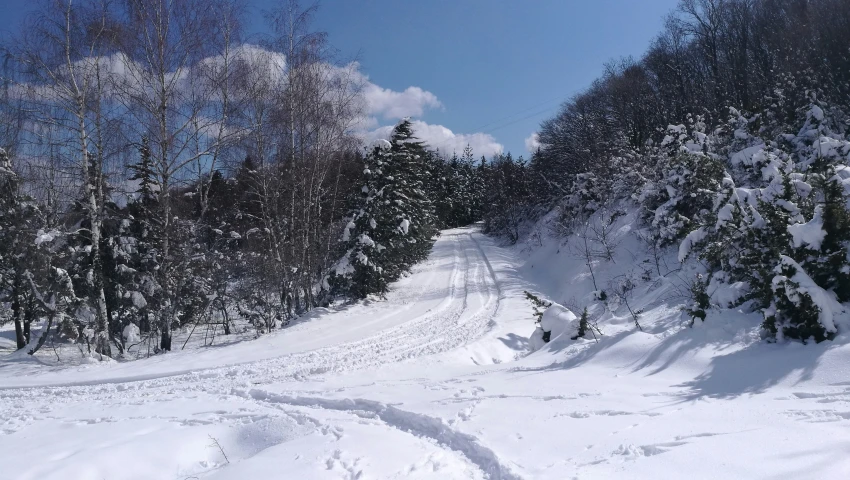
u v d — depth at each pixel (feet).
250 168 58.70
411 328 53.78
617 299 51.42
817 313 21.15
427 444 17.83
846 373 17.93
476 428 18.12
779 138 50.52
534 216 136.98
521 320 56.95
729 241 29.48
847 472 10.75
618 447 14.49
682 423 15.92
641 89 119.75
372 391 26.89
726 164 51.16
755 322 25.39
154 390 32.76
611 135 120.26
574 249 80.59
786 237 24.21
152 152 48.34
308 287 65.82
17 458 19.21
